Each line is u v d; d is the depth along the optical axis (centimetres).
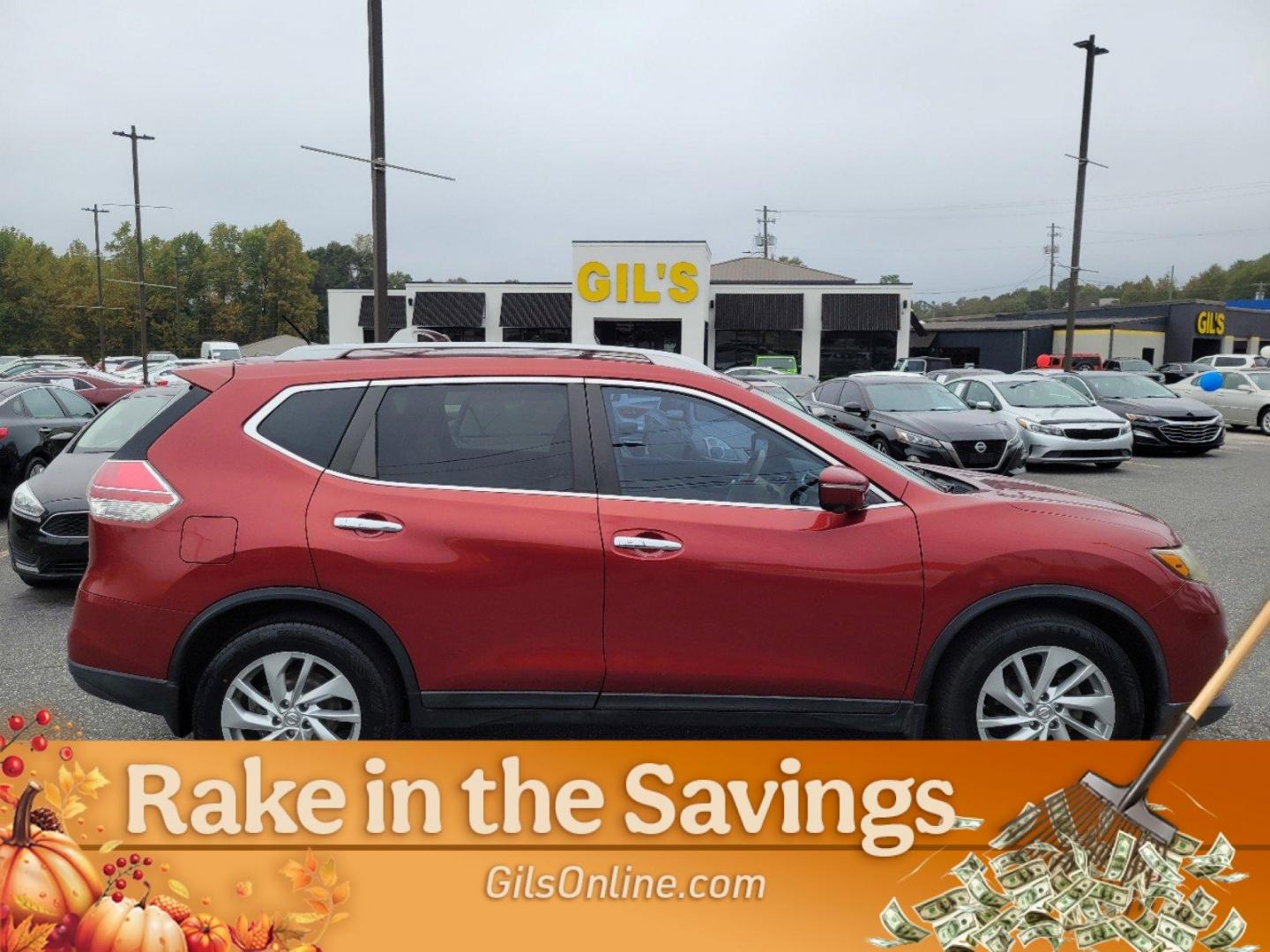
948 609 318
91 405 1196
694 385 337
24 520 656
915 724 323
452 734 367
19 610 636
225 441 329
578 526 318
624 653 318
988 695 326
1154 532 337
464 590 315
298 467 326
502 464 329
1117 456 1384
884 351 3900
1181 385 2234
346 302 4003
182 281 8906
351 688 321
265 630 318
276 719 319
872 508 327
